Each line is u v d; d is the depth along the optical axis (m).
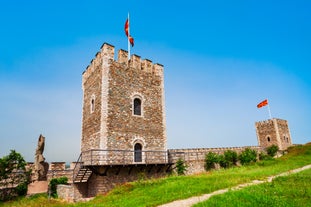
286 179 12.46
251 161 29.45
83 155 22.33
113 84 20.89
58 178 20.12
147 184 15.03
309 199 8.56
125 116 20.89
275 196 9.00
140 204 10.18
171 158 23.95
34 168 21.19
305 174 13.77
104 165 17.48
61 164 22.30
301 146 36.19
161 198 10.79
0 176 17.36
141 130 21.66
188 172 24.20
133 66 22.97
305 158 25.39
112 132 19.64
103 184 17.92
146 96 23.17
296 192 9.47
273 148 37.06
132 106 21.69
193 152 26.05
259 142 50.00
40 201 16.25
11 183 18.06
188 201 9.70
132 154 20.31
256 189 10.23
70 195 17.45
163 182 15.27
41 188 19.70
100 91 20.55
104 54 21.02
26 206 15.19
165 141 23.22
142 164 19.55
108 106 20.00
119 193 14.07
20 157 18.20
